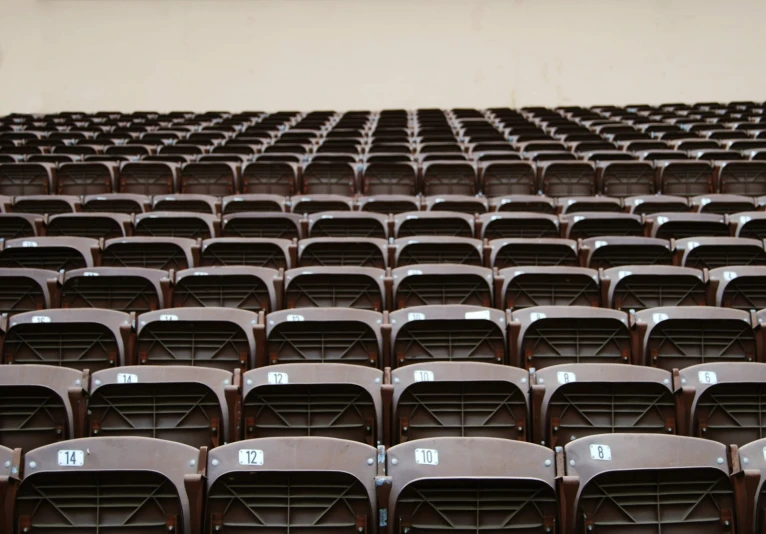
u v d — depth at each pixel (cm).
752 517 294
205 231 651
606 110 1627
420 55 1847
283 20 1855
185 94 1866
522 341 438
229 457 307
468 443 314
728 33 1809
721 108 1622
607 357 438
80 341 431
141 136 1234
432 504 296
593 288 505
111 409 361
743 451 313
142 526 294
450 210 732
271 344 430
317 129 1395
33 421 362
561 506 294
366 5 1845
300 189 917
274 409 363
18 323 436
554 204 749
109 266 571
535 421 366
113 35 1859
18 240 595
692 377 381
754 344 437
